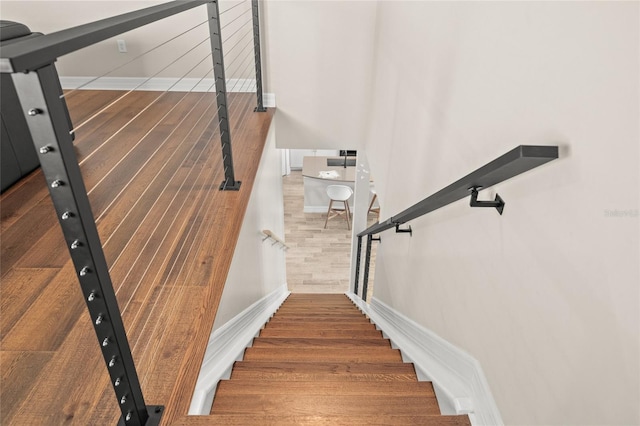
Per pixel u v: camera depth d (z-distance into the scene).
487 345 1.31
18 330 1.43
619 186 0.73
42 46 0.63
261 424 1.21
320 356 2.19
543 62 0.99
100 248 0.84
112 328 0.92
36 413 1.17
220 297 1.65
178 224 2.07
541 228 0.99
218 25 1.98
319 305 4.58
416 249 2.31
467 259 1.49
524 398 1.08
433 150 1.98
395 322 2.82
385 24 3.29
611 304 0.76
